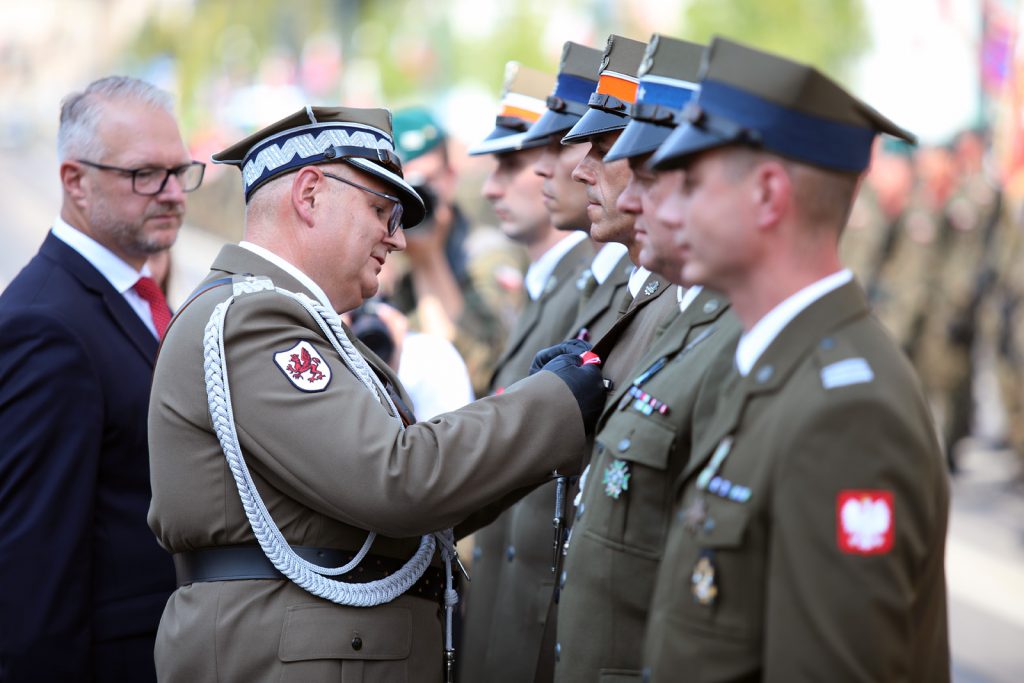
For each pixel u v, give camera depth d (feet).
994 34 104.53
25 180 310.86
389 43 229.04
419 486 28.50
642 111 25.03
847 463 20.70
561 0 187.21
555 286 41.78
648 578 26.32
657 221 23.86
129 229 36.40
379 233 31.68
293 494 29.30
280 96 281.74
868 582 20.38
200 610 29.58
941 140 103.35
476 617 40.14
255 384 29.07
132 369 35.55
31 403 33.68
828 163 21.59
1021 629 62.28
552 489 35.47
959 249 96.73
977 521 80.28
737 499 21.89
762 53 21.58
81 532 33.68
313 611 29.43
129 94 37.06
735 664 21.72
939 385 94.32
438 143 52.08
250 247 31.27
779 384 21.89
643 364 28.17
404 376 40.09
